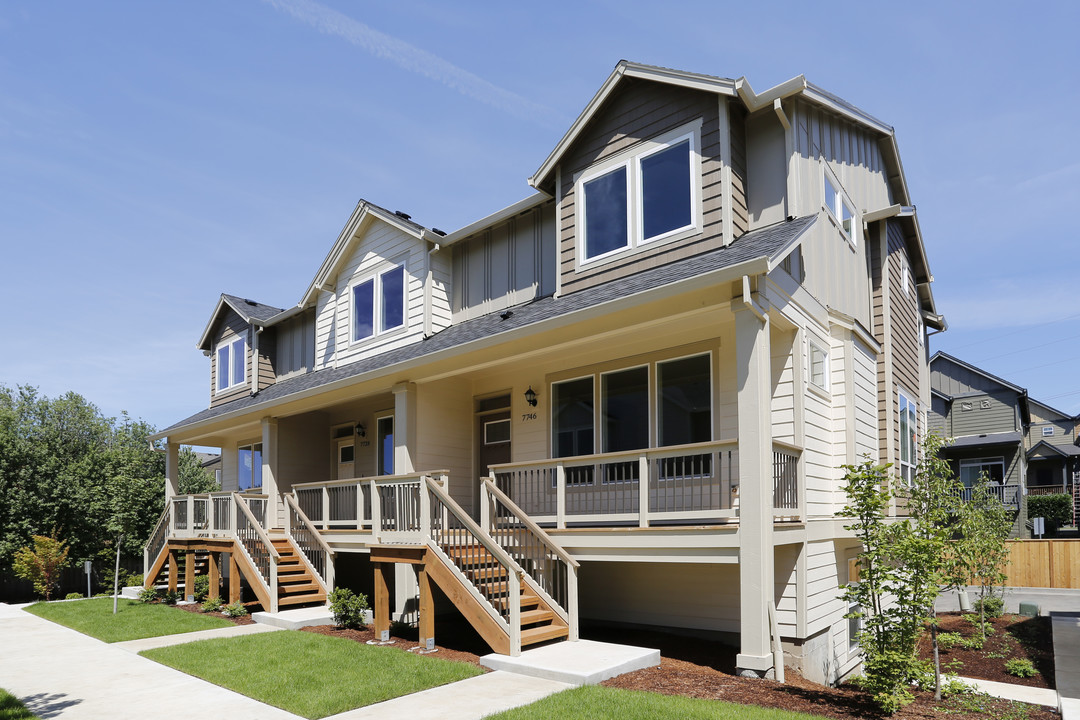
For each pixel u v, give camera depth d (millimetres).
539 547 10102
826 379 10961
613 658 8188
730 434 9812
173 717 6617
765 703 6699
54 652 10133
